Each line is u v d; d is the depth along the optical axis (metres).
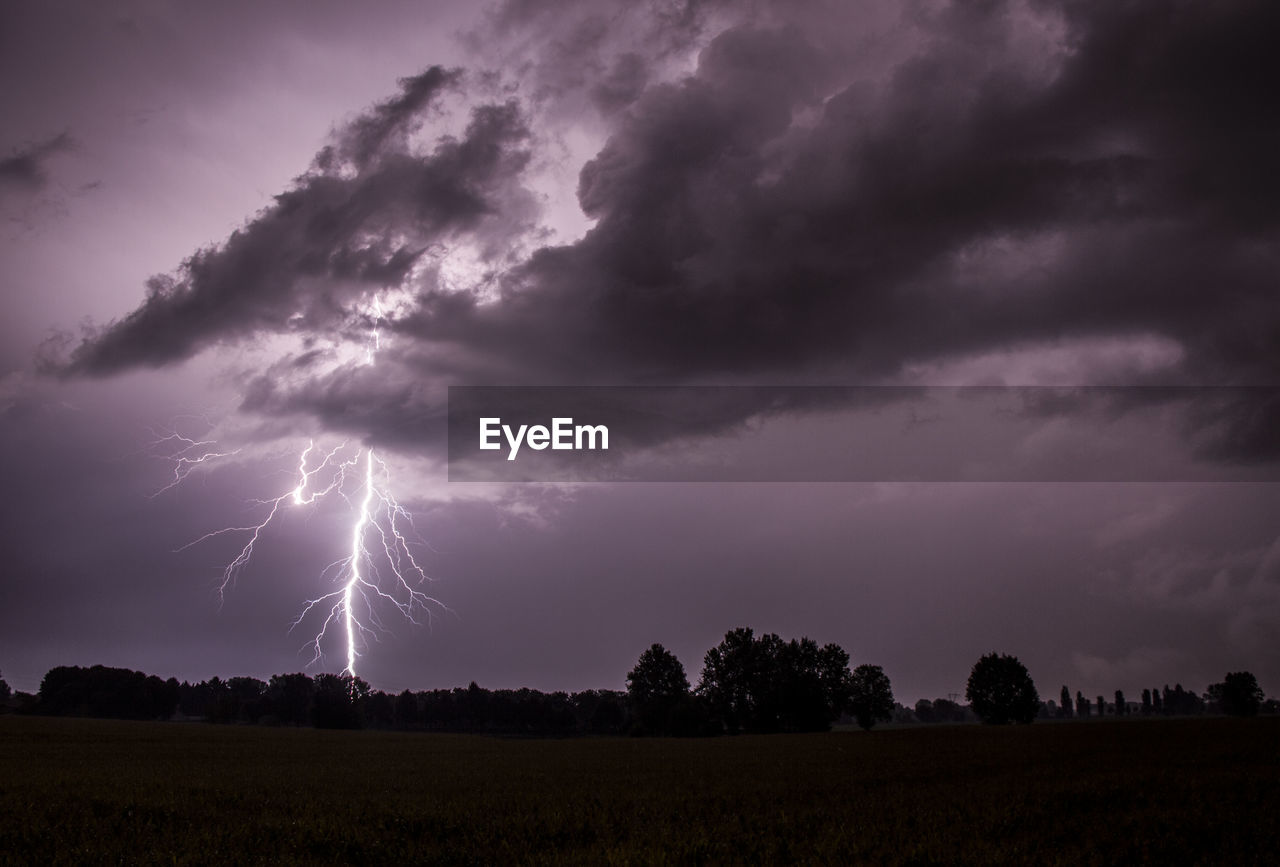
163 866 14.85
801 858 15.09
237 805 22.34
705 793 25.14
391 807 21.11
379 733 81.50
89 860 15.13
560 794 24.94
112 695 111.50
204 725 88.56
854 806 21.48
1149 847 15.95
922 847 15.52
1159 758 34.69
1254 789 23.27
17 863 15.24
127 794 23.69
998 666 100.19
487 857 15.77
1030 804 21.50
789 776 31.05
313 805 21.64
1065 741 49.19
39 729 67.19
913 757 40.16
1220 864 14.81
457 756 46.59
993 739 53.97
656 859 14.84
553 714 113.50
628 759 43.22
